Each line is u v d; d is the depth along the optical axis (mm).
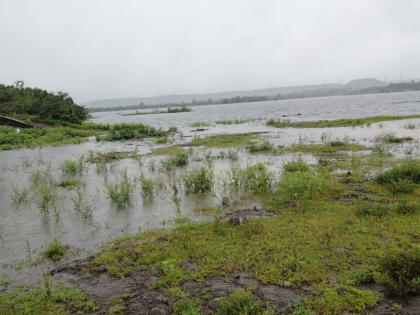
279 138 25094
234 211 9852
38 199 12133
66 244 8336
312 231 7918
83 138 31688
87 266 7113
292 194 10594
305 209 9445
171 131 34562
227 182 12656
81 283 6535
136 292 6113
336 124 31859
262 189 11281
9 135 29172
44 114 39406
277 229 8117
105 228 9234
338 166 14500
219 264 6750
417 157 15602
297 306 5422
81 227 9367
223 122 44438
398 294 5488
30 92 45625
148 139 29234
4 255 7879
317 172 13297
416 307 5270
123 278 6586
